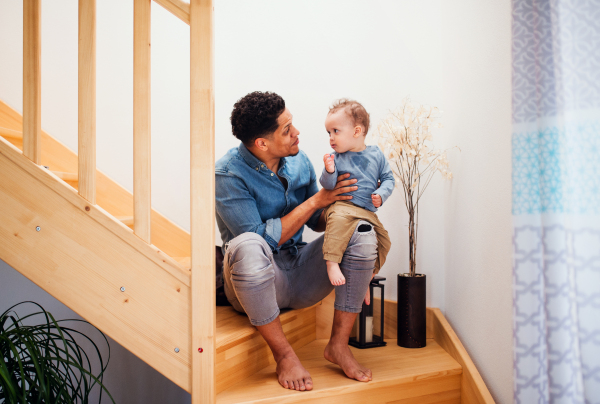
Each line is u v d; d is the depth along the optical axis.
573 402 0.84
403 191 1.78
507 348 1.27
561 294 0.85
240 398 1.14
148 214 1.16
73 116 1.95
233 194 1.40
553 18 0.86
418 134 1.60
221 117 1.96
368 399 1.25
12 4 1.91
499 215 1.32
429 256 1.75
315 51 1.92
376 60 1.85
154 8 1.98
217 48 1.97
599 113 0.79
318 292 1.45
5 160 1.15
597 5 0.80
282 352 1.24
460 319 1.57
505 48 1.29
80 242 1.15
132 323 1.14
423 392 1.36
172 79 1.98
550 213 0.87
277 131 1.37
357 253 1.26
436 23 1.72
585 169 0.81
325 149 1.91
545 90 0.88
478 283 1.44
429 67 1.74
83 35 1.14
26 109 1.16
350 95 1.89
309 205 1.39
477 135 1.45
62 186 1.15
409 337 1.61
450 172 1.57
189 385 1.13
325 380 1.26
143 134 1.15
